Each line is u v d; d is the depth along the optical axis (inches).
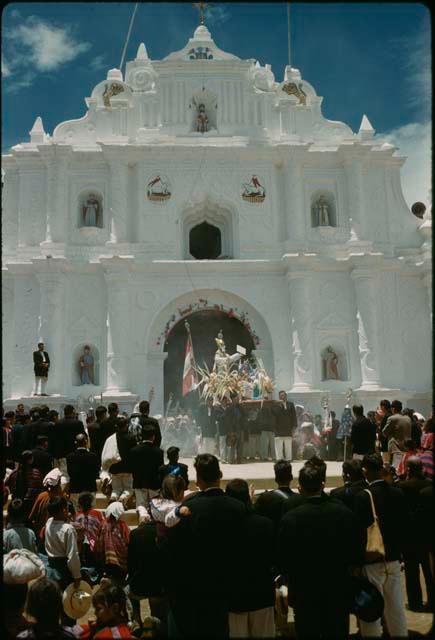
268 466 728.3
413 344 989.8
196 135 1015.6
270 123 1039.0
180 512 213.3
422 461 324.8
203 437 846.5
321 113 1055.6
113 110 1027.3
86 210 1010.7
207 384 851.4
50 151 980.6
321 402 932.0
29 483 412.2
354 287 989.2
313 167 1031.6
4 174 1018.1
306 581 218.1
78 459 436.1
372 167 1036.5
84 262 964.6
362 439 527.5
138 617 295.3
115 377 933.8
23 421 599.5
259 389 843.4
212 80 1036.5
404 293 1002.7
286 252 982.4
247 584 231.1
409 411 581.0
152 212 995.9
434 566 292.7
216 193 1004.6
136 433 491.8
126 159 998.4
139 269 976.3
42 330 934.4
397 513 260.5
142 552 280.2
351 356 975.6
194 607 210.5
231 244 1023.0
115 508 339.6
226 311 995.3
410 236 1034.7
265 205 1011.9
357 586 243.4
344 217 1019.3
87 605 291.7
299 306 963.3
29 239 984.9
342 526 220.1
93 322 967.6
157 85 1032.2
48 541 306.3
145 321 972.6
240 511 218.4
